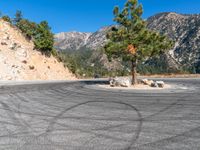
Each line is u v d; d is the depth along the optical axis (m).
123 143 6.31
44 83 30.42
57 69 61.00
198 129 7.74
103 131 7.45
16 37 58.59
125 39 28.11
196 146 6.09
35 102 13.24
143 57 28.05
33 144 6.21
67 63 69.44
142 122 8.67
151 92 19.83
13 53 52.78
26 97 15.18
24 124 8.30
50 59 61.97
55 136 6.92
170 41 28.92
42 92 18.44
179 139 6.67
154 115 9.92
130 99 14.98
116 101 14.02
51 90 20.30
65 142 6.38
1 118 9.16
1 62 47.72
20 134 7.11
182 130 7.61
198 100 14.58
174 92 19.84
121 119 9.13
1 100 13.56
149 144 6.24
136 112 10.57
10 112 10.31
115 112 10.53
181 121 8.87
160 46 28.27
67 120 8.93
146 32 27.59
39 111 10.66
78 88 23.39
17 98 14.60
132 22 28.48
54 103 13.02
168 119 9.19
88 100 14.38
